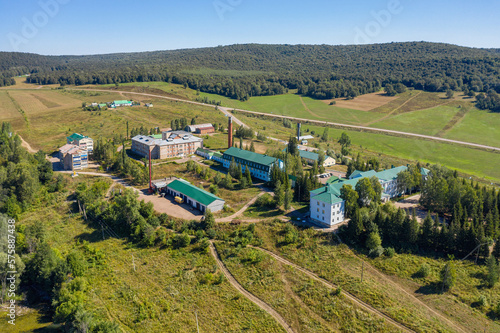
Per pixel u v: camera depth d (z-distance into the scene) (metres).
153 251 115.19
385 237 120.06
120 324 85.38
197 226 126.00
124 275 103.75
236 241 117.56
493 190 145.50
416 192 171.00
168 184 158.50
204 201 137.62
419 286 100.75
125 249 116.69
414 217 118.50
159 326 85.38
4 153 182.50
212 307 91.88
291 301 94.12
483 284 100.94
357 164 184.38
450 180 151.50
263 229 125.44
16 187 144.00
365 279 101.56
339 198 127.94
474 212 133.75
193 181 172.00
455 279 100.56
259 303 93.75
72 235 124.38
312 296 95.12
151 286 99.31
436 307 92.75
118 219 127.44
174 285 99.69
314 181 153.50
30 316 88.19
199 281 101.25
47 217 135.25
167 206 143.50
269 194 155.12
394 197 163.12
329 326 85.69
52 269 96.44
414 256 113.81
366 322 85.88
